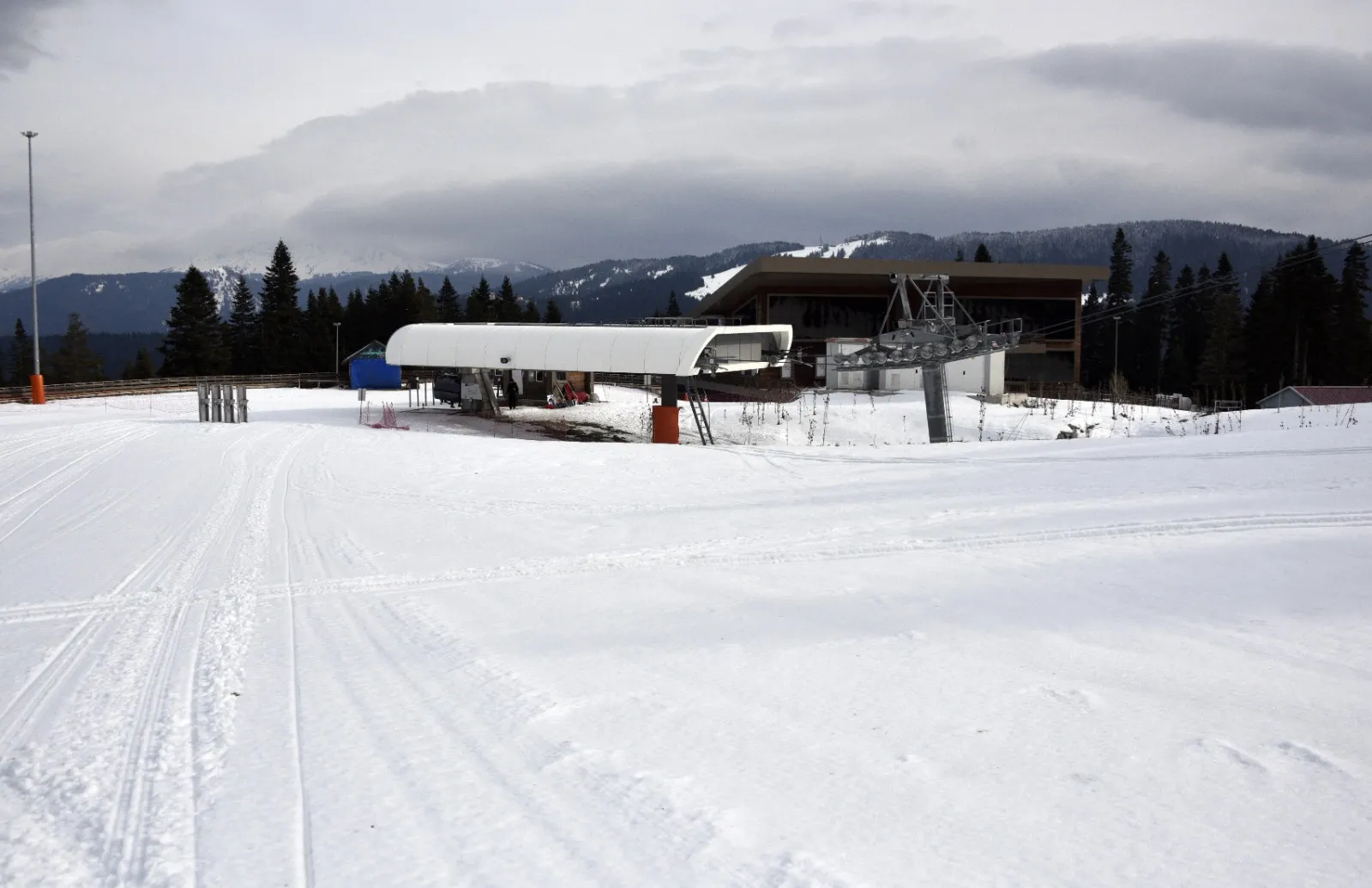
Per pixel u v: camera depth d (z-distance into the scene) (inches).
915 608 337.1
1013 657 274.7
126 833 171.3
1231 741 205.6
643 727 221.9
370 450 957.8
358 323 3809.1
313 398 2028.8
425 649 305.7
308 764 203.0
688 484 729.6
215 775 198.1
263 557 482.9
